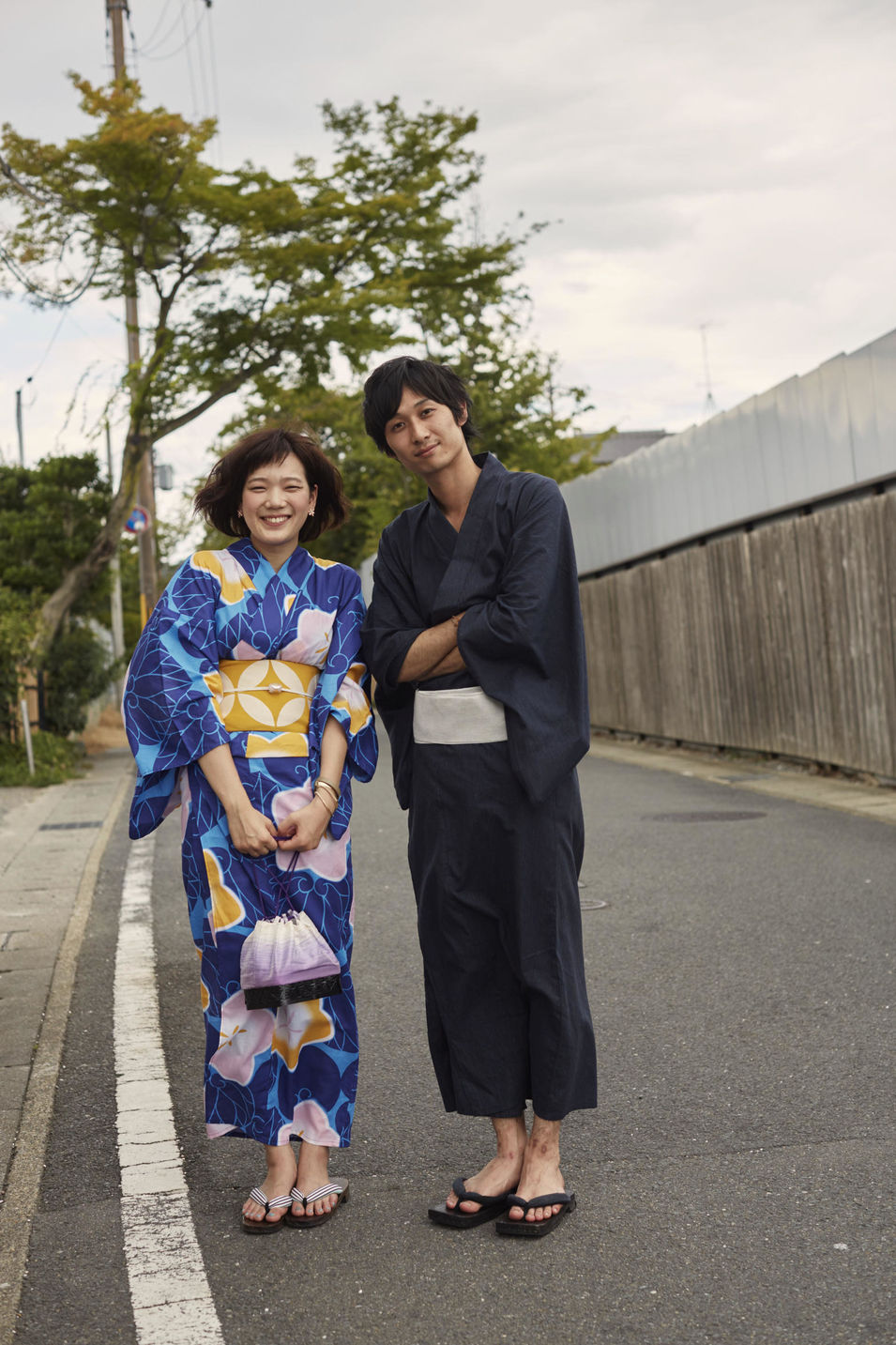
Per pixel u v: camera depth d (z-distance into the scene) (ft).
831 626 34.53
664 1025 13.79
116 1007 15.69
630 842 25.89
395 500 115.85
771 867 22.41
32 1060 13.61
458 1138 11.00
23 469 60.59
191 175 55.77
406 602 9.91
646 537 49.85
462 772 9.39
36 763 48.19
